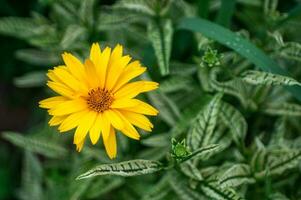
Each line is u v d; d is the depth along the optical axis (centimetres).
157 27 59
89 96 51
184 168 54
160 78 61
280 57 60
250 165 56
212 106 55
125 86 51
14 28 65
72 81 51
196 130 55
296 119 62
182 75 61
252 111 60
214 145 51
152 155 60
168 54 57
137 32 65
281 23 59
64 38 60
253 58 55
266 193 56
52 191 64
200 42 56
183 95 62
